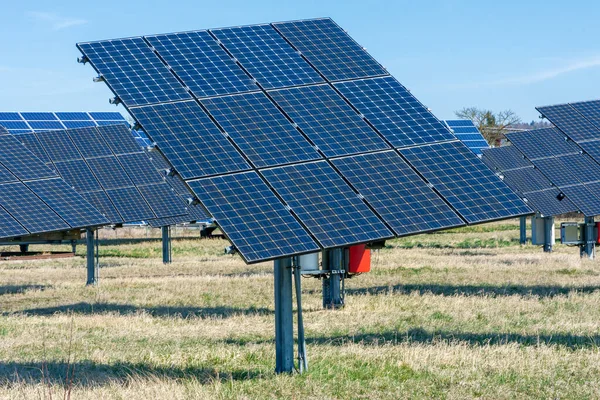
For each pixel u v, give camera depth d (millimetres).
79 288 34875
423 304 27109
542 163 39625
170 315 26578
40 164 32562
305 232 15211
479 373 16312
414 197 16562
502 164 49406
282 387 15328
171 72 18453
